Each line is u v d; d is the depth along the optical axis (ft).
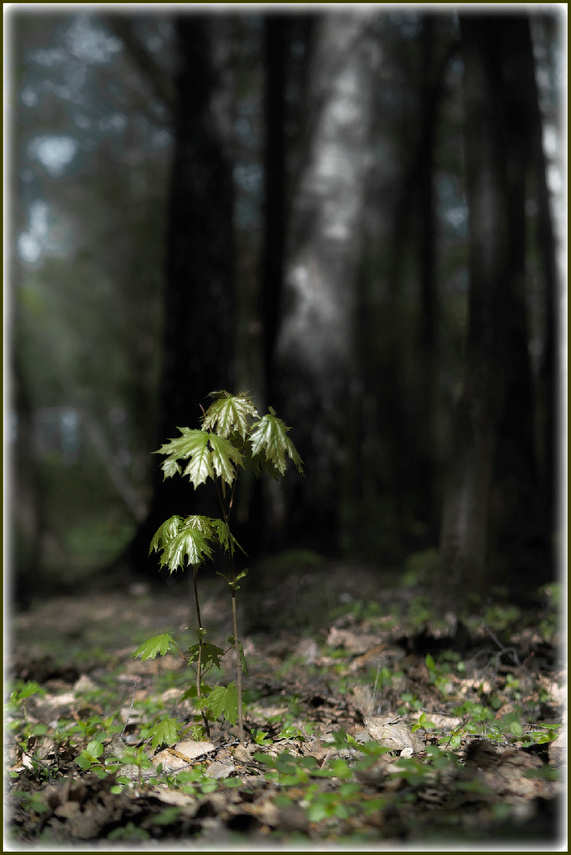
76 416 82.23
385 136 59.16
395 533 45.37
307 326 33.81
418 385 60.08
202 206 37.55
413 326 69.31
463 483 20.21
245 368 52.49
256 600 24.93
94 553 60.34
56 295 75.66
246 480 41.11
